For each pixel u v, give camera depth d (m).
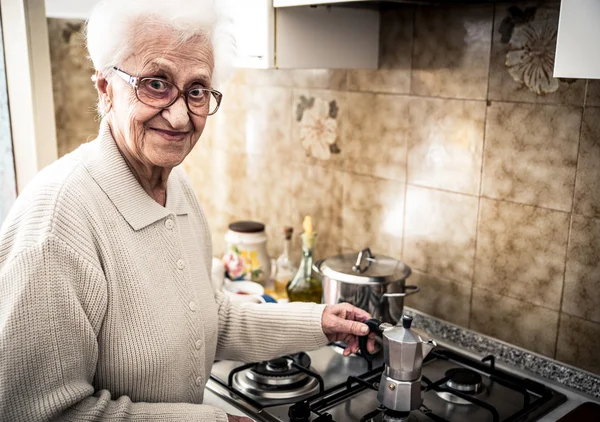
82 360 0.88
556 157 1.34
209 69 0.97
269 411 1.24
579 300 1.35
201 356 1.06
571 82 1.29
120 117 0.96
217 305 1.25
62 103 2.25
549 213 1.37
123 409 0.91
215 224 2.30
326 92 1.78
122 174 0.99
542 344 1.43
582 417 1.22
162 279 1.00
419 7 1.52
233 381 1.37
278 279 1.82
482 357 1.52
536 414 1.23
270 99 1.96
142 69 0.91
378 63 1.63
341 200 1.80
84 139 2.33
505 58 1.38
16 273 0.83
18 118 1.64
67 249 0.86
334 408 1.26
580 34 0.92
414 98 1.57
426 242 1.61
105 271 0.92
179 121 0.94
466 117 1.47
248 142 2.07
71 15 2.09
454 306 1.58
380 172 1.68
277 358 1.35
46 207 0.88
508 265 1.46
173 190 1.12
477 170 1.47
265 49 1.40
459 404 1.29
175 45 0.92
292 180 1.94
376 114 1.66
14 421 0.83
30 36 1.57
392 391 1.17
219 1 1.01
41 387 0.84
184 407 0.97
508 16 1.36
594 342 1.34
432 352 1.50
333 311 1.23
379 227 1.72
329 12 1.48
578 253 1.34
